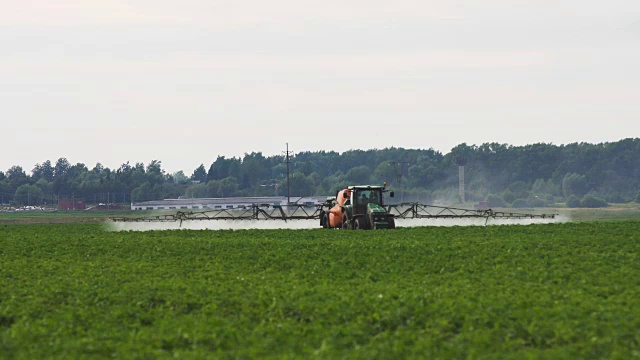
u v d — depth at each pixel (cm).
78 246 14288
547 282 9381
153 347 6725
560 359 6022
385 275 10262
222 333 7038
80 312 7975
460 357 6234
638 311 7512
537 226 17612
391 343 6656
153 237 16138
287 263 11444
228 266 11388
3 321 7919
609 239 13788
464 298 8244
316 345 6706
